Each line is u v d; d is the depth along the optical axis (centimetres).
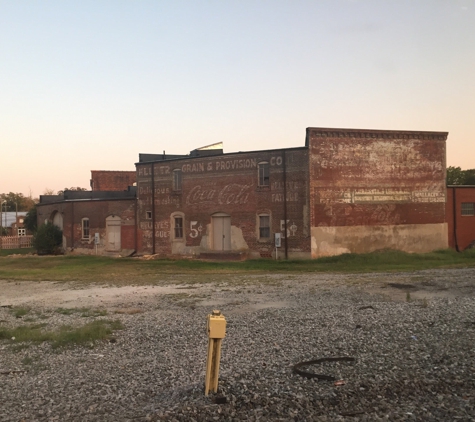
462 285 1695
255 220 3086
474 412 565
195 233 3331
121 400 693
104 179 5816
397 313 1195
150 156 4128
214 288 1858
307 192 2898
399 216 3033
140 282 2161
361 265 2586
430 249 3097
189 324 1215
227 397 652
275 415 591
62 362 931
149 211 3578
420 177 3086
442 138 3133
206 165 3284
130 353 974
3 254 4491
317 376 722
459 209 3222
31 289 2066
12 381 821
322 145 2908
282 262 2841
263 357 864
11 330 1228
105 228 3816
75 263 3231
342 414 583
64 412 654
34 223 5566
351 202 2942
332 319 1167
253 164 3098
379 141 3000
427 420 553
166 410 625
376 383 678
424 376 700
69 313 1462
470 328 984
